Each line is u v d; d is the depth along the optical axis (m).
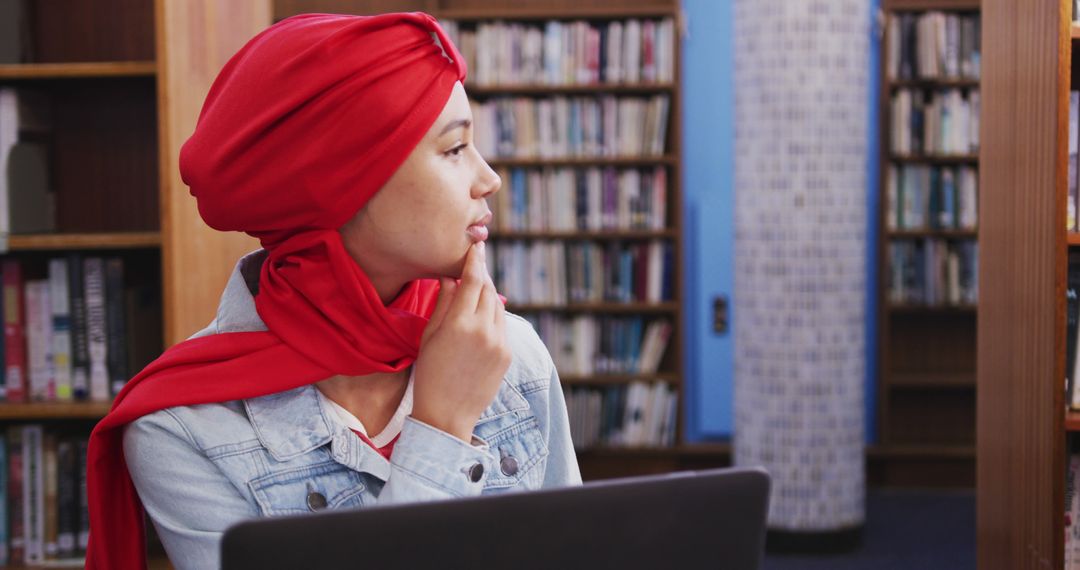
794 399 4.37
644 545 0.78
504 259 5.38
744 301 4.49
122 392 1.10
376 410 1.13
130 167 2.98
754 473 0.81
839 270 4.36
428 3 5.40
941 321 5.59
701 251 5.66
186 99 2.70
